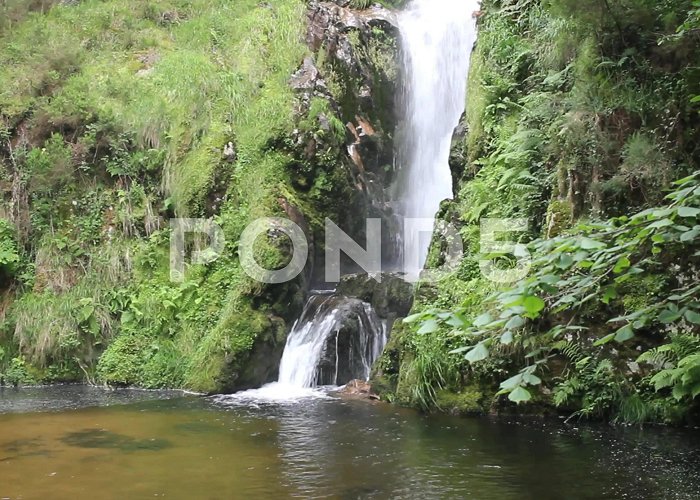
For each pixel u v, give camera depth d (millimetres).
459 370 9391
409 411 9453
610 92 9922
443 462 6895
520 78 12188
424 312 3566
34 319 12344
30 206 13469
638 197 9328
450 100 16984
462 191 11570
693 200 3430
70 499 5789
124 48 16172
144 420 8953
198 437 7961
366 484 6188
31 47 15555
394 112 17594
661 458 6945
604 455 7086
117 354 12125
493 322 3402
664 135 9406
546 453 7188
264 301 12000
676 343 7906
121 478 6367
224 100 14273
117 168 13695
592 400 8594
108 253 13031
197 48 15914
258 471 6590
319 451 7336
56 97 14289
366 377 12070
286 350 12211
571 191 9727
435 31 18016
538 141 10656
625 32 10047
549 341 8875
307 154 13852
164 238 13227
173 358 11969
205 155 13508
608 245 3814
